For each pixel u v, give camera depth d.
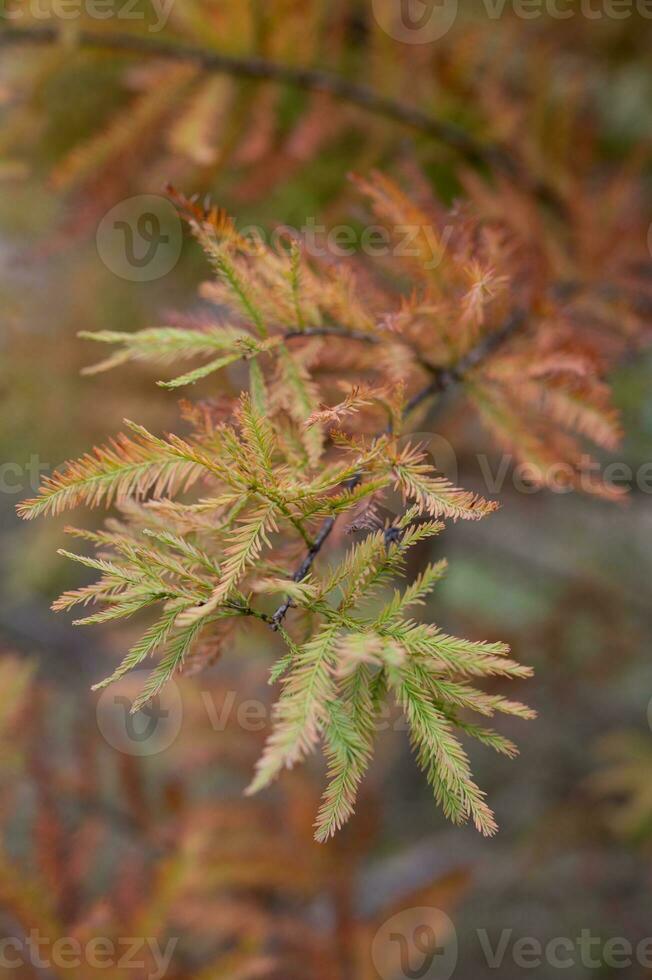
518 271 1.33
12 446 2.32
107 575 1.05
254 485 1.06
